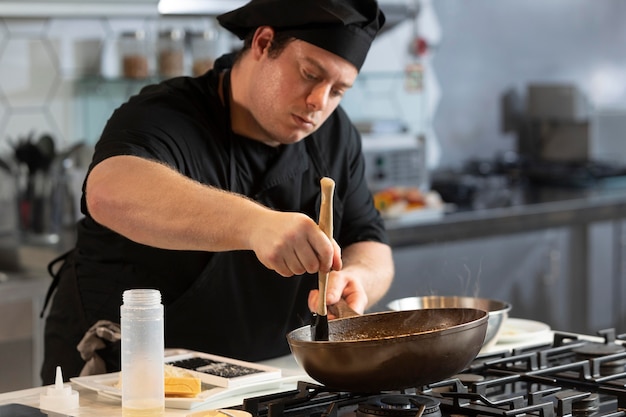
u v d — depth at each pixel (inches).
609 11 232.7
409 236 156.3
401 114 193.5
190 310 83.1
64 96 153.3
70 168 143.6
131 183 68.4
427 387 65.9
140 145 75.5
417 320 67.7
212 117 83.8
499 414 59.9
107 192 68.7
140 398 60.5
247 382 68.6
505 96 214.1
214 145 82.8
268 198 86.9
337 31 76.7
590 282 183.0
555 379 69.9
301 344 59.9
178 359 74.9
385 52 190.5
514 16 214.7
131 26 157.6
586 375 69.2
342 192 93.3
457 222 162.4
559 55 223.6
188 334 84.0
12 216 147.9
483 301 80.7
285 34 78.2
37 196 141.9
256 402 62.0
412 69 189.5
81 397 66.9
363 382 59.3
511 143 215.9
